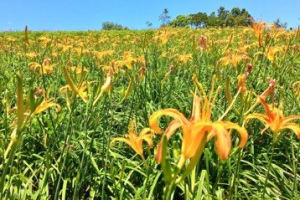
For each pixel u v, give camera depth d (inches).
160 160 47.8
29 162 148.0
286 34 211.6
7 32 852.0
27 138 155.5
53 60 252.2
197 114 58.2
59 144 148.6
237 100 166.7
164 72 239.3
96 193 131.1
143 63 179.3
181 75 248.1
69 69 205.8
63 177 135.8
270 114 77.2
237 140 120.9
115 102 190.1
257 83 183.6
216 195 120.3
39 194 118.0
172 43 405.7
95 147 144.9
